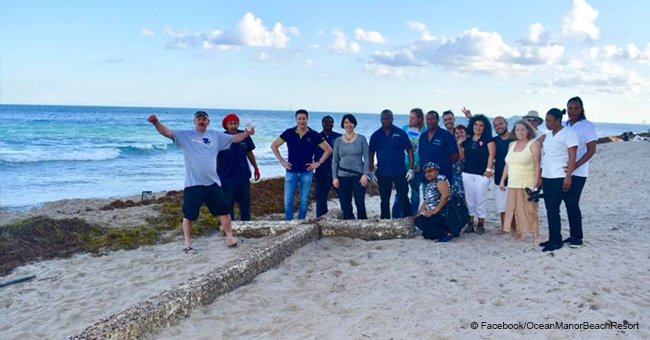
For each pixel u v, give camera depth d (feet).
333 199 41.09
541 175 22.71
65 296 18.28
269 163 82.28
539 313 14.65
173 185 57.57
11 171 63.82
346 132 26.50
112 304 17.20
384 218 26.63
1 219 33.12
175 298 14.89
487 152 24.71
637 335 13.17
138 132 138.62
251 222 26.09
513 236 24.03
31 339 14.79
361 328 13.96
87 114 261.44
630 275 18.01
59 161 74.59
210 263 21.38
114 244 24.79
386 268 19.43
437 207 23.41
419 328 13.84
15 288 19.31
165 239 25.93
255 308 15.79
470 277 18.10
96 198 44.98
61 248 24.17
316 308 15.58
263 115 484.33
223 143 23.18
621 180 47.65
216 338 13.73
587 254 20.61
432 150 24.70
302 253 21.91
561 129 20.97
